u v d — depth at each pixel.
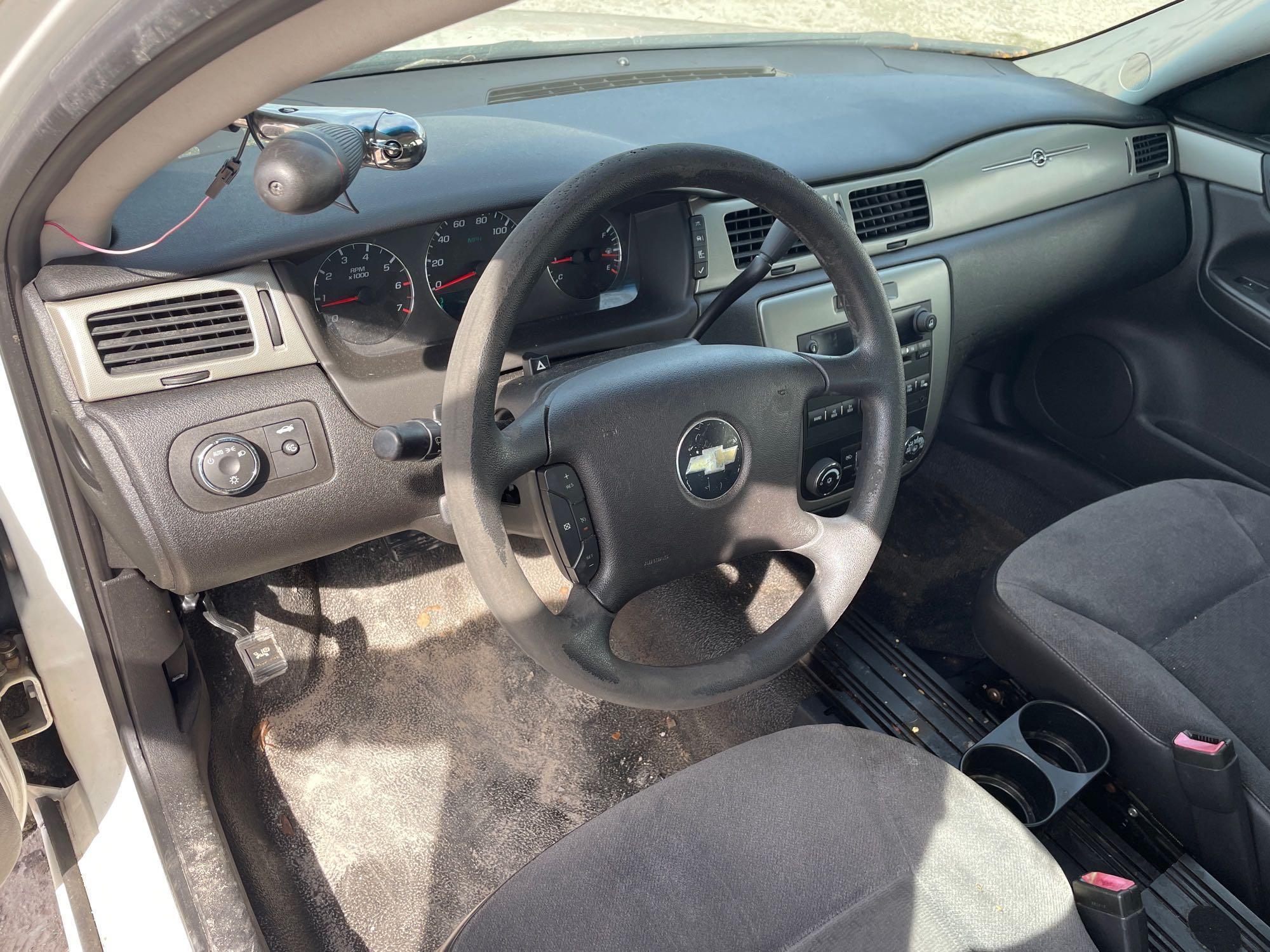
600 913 1.04
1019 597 1.43
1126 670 1.30
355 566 1.90
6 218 0.94
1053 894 1.06
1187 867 1.28
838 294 1.28
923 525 2.26
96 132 0.72
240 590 1.78
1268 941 1.20
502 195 1.32
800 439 1.24
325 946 1.56
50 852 1.42
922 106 1.88
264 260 1.19
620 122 1.62
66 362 1.13
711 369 1.16
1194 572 1.47
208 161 1.31
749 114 1.73
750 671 1.18
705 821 1.13
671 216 1.48
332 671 1.86
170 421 1.18
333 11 0.50
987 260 1.83
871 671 1.79
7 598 1.28
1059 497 2.30
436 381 1.33
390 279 1.31
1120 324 2.19
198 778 1.47
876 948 1.00
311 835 1.68
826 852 1.09
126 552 1.31
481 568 1.03
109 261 1.12
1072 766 1.39
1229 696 1.33
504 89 1.68
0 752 1.19
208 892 1.38
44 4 0.57
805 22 2.04
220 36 0.52
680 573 1.19
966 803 1.15
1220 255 2.08
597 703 1.91
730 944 1.01
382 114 0.93
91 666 1.39
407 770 1.78
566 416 1.09
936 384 1.83
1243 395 2.05
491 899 1.09
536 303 1.44
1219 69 1.98
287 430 1.25
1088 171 1.96
